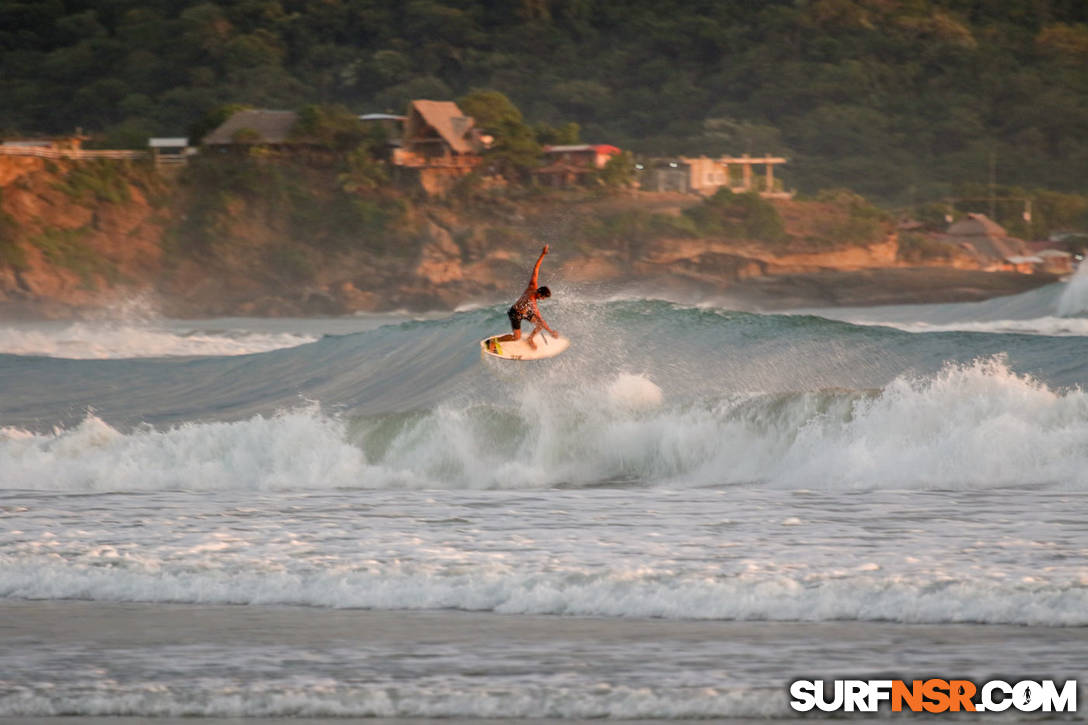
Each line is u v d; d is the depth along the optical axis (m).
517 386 89.44
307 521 58.59
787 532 52.81
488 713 32.38
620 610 41.22
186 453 77.69
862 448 69.19
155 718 32.38
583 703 32.78
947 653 36.06
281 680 34.78
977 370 75.00
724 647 37.03
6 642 38.94
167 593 44.69
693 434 74.56
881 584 42.56
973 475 65.56
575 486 71.31
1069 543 48.72
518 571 45.97
